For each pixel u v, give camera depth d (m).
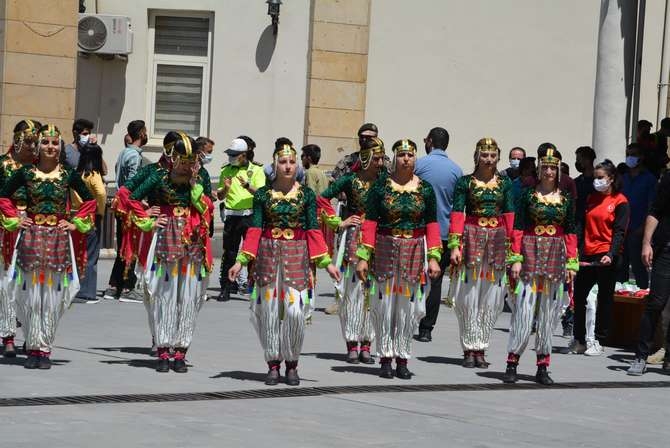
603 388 12.46
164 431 9.12
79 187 12.05
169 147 12.00
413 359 13.85
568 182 15.77
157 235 12.02
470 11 23.25
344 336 13.37
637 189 18.30
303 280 11.46
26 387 10.78
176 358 12.08
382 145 13.47
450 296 13.48
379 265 12.22
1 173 12.58
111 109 23.80
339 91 23.25
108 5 23.75
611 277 15.04
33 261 11.77
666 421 10.74
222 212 19.16
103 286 19.62
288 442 8.94
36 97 22.45
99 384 11.12
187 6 23.66
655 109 22.45
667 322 14.54
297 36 23.45
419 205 12.13
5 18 22.28
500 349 15.13
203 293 12.20
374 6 23.36
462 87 23.34
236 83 23.66
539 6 23.20
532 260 12.45
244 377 11.90
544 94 23.30
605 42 20.61
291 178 11.48
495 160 13.33
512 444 9.31
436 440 9.30
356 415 10.16
